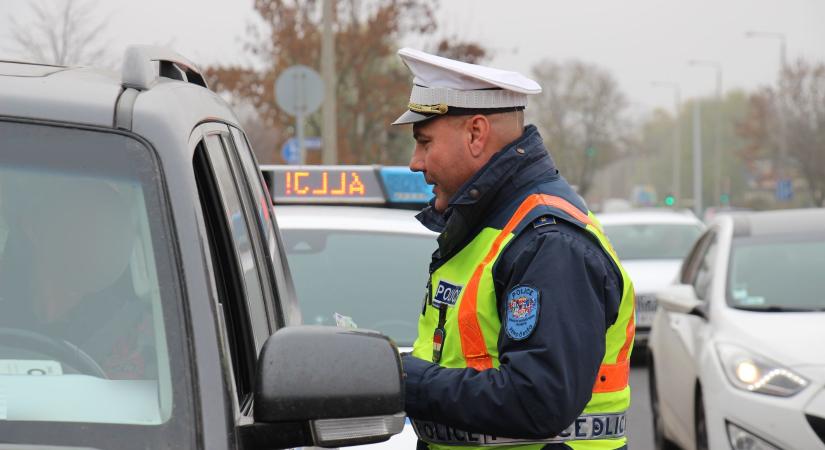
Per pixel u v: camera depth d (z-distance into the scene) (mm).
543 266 3725
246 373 3584
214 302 2859
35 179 2924
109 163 2922
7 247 2930
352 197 7828
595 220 4008
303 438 2924
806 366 7969
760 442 7938
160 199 2893
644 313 16281
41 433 2758
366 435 2906
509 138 4031
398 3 33844
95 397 2799
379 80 34469
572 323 3674
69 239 2910
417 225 7324
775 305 9180
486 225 3975
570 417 3697
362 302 6906
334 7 33500
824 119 75125
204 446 2732
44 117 2939
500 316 3869
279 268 5078
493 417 3707
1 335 2875
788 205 79625
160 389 2791
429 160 4066
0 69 3170
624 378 3951
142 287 2863
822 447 7688
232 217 3807
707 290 9812
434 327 4055
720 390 8328
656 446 11047
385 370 2865
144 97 3020
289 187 7797
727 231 10281
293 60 33250
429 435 4062
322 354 2834
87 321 2885
